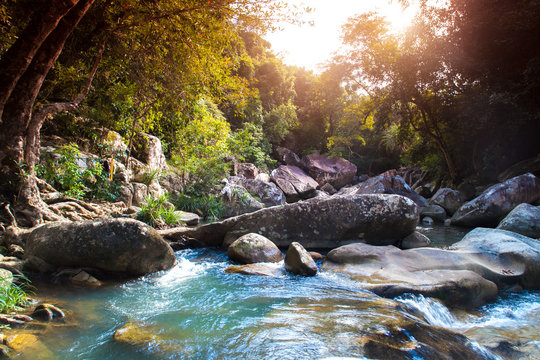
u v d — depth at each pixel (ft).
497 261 14.52
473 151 52.75
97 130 28.71
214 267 15.76
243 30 22.89
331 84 65.87
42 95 24.70
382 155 104.53
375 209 19.54
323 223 19.69
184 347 7.28
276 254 16.94
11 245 13.93
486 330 9.86
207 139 46.39
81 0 17.08
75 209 20.45
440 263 14.11
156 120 37.55
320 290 12.10
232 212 39.40
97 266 13.26
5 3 19.10
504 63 43.47
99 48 21.88
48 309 8.77
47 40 17.11
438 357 6.92
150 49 25.39
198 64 25.46
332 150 92.94
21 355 6.56
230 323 8.77
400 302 10.88
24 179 16.71
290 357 6.66
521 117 44.24
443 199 40.19
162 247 14.53
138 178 31.65
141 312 9.75
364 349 6.98
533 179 31.45
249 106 80.23
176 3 19.98
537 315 11.14
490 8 41.52
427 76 48.49
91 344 7.45
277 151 94.07
